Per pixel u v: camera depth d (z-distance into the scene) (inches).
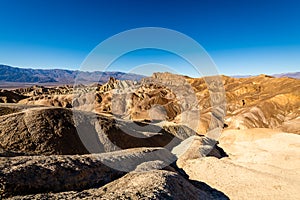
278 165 1206.9
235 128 2588.6
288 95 3085.6
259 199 743.7
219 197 778.2
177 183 652.7
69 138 959.0
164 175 662.5
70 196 498.0
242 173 916.6
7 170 506.6
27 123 949.8
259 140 1728.6
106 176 651.5
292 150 1422.2
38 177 527.2
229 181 872.3
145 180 616.1
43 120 984.9
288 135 1763.0
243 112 2878.9
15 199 444.1
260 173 924.6
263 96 3452.3
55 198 476.7
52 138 919.7
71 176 580.7
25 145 859.4
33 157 616.7
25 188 489.4
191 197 635.5
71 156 684.1
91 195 518.6
